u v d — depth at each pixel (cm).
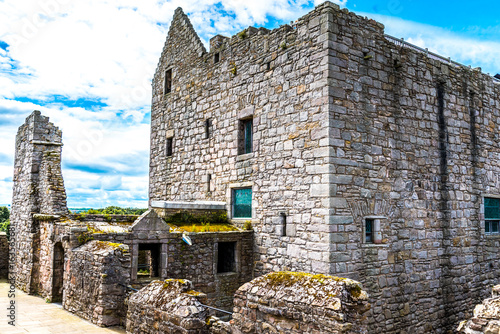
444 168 1393
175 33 1831
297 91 1205
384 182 1209
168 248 1184
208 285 1238
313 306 621
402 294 1214
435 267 1322
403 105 1288
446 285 1347
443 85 1426
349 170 1128
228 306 1273
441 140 1395
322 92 1125
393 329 1177
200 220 1385
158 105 1914
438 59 1446
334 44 1134
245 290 730
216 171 1511
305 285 665
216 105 1537
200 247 1234
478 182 1512
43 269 1447
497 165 1614
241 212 1409
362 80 1187
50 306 1220
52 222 1374
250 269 1322
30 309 1164
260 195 1309
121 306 968
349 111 1147
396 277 1205
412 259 1255
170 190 1775
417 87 1338
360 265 1122
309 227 1130
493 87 1636
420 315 1256
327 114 1105
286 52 1252
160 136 1880
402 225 1241
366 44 1209
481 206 1509
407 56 1318
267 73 1316
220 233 1271
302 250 1145
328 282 647
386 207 1204
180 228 1259
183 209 1359
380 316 1150
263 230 1291
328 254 1062
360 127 1168
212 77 1568
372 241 1171
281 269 1214
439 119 1398
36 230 1569
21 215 1722
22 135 1828
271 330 675
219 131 1512
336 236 1078
